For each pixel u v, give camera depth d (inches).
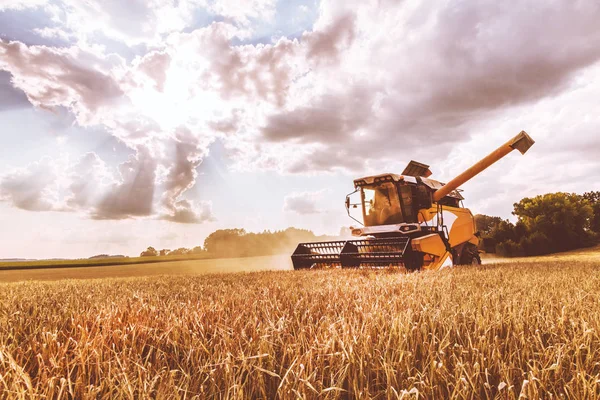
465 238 494.3
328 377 65.5
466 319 102.4
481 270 314.0
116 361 67.3
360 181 465.4
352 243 414.0
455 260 466.3
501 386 51.6
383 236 435.2
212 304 132.3
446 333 86.5
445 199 509.7
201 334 89.0
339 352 67.4
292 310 127.6
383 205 450.3
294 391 53.4
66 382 57.6
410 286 185.9
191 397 56.6
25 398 52.8
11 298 199.0
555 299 140.8
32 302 176.2
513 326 95.9
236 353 72.9
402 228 409.4
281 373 67.3
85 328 93.0
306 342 80.5
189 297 172.4
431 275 260.5
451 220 481.4
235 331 93.2
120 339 86.0
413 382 58.8
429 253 377.7
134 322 104.3
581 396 55.3
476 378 60.6
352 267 388.5
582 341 78.4
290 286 205.8
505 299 139.1
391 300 137.3
